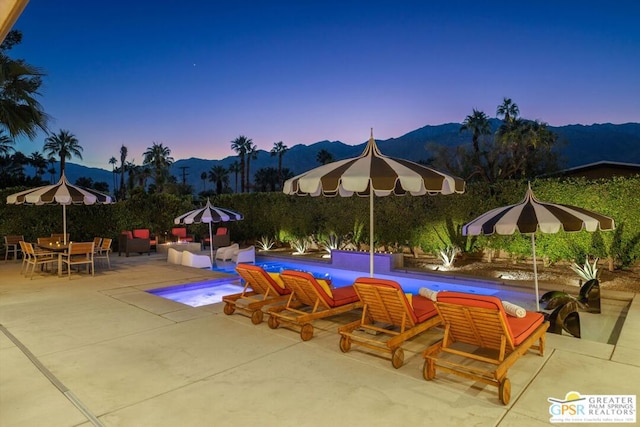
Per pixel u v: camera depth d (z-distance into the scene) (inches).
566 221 204.5
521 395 137.4
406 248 538.3
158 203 714.8
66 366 166.6
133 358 175.3
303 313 214.7
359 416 123.8
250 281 249.3
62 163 2015.3
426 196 474.3
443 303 151.3
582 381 148.2
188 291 346.6
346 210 558.6
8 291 322.0
